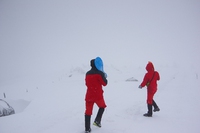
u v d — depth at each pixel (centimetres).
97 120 453
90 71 458
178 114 601
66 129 480
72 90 1164
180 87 1110
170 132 455
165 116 583
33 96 1049
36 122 557
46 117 602
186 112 619
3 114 676
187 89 1033
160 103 746
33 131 481
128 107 687
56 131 470
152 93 577
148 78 568
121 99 832
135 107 688
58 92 1122
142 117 574
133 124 510
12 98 1027
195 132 456
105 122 527
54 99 916
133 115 596
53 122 545
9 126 537
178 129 474
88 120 446
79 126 499
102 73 447
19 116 642
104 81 448
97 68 450
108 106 710
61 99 903
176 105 708
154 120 544
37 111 702
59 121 551
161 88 1098
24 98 1007
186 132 456
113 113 616
